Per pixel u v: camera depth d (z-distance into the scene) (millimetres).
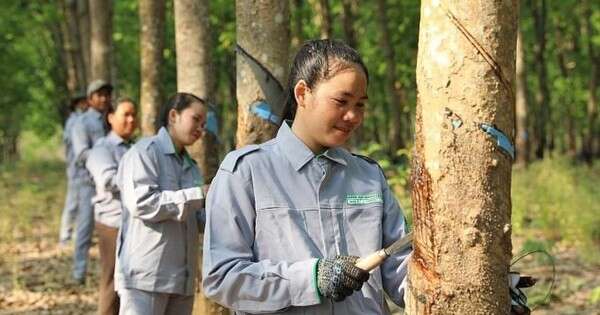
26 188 14914
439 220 2396
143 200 4645
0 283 9109
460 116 2350
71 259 10539
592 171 19656
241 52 4422
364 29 21656
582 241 10250
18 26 23734
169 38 20516
